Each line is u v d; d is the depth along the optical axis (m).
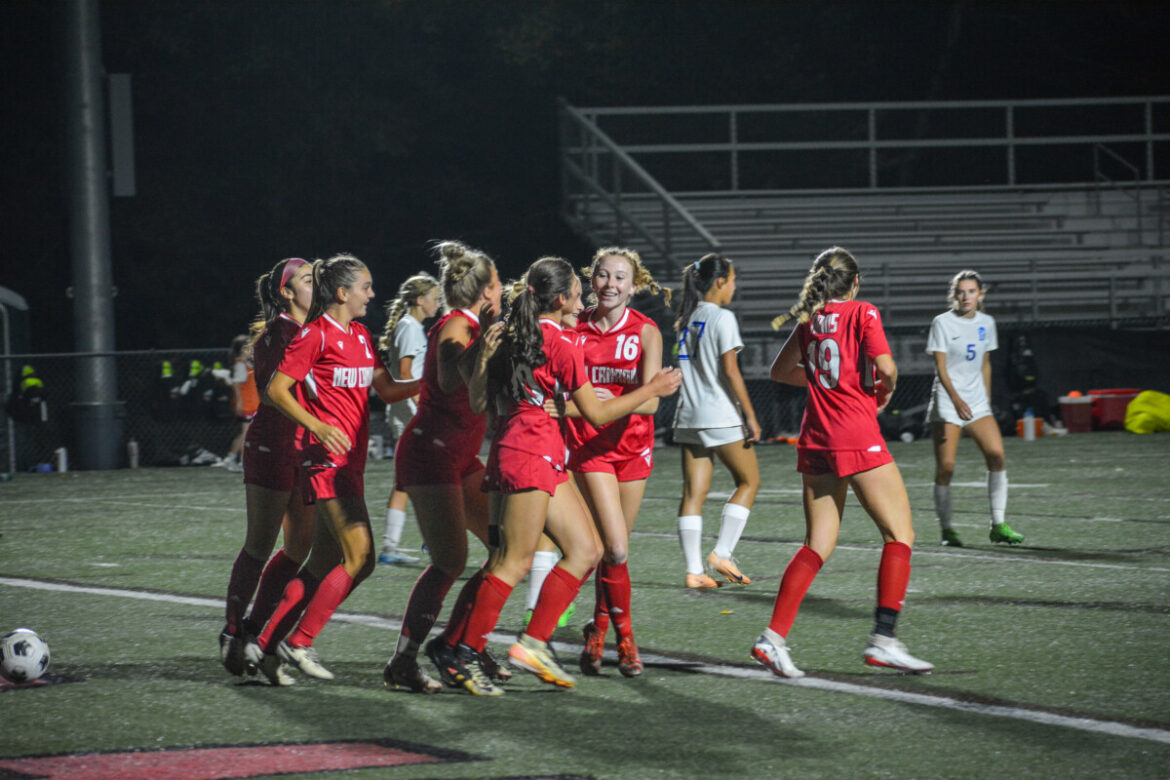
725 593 21.03
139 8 82.25
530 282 14.52
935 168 83.94
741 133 85.19
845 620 18.66
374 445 53.97
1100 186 75.44
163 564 25.16
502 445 14.50
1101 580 21.53
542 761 12.17
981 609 19.27
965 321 25.69
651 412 15.70
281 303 15.72
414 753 12.47
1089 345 58.94
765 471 43.62
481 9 87.19
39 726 13.56
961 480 38.91
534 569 17.25
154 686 15.25
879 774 11.67
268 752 12.54
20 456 52.09
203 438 57.72
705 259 21.75
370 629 18.42
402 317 25.70
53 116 84.88
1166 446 49.28
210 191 85.31
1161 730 12.91
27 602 21.05
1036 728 13.03
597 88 92.44
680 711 13.91
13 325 53.06
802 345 15.80
